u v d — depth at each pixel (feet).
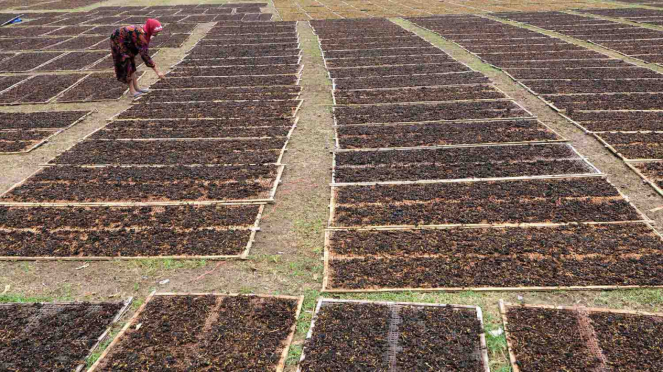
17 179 20.71
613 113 25.84
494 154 21.45
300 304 12.78
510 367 10.73
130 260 14.89
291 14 68.49
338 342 11.43
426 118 26.08
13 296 13.47
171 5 83.87
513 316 12.05
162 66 40.22
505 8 68.18
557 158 20.88
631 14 59.00
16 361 11.21
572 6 68.23
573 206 17.03
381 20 60.08
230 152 22.63
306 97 30.60
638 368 10.43
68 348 11.58
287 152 22.58
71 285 13.92
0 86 34.83
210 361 11.04
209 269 14.47
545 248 14.73
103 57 43.21
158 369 10.85
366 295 13.11
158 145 23.75
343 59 39.96
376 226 16.20
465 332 11.61
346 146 22.88
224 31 55.62
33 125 26.96
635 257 14.17
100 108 29.91
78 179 20.30
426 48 42.83
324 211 17.47
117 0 94.63
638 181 18.85
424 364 10.75
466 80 32.76
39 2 92.99
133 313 12.77
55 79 36.35
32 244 15.83
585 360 10.69
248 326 12.08
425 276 13.70
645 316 11.87
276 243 15.69
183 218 17.13
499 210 16.93
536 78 33.04
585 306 12.41
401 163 20.93
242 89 32.50
